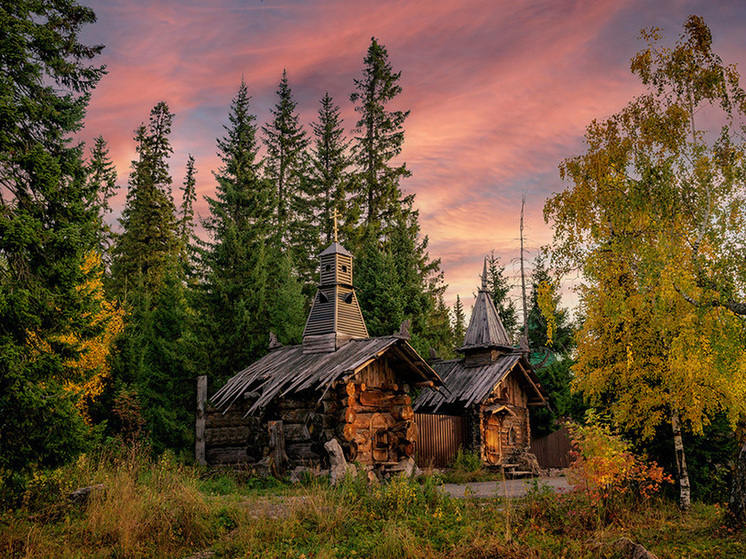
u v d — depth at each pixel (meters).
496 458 27.08
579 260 18.50
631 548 9.16
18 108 14.34
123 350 29.31
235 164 33.34
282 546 10.29
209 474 20.28
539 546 9.80
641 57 19.00
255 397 21.11
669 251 16.25
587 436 12.21
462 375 28.22
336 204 44.75
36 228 13.65
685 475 14.00
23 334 13.23
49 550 9.95
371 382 20.72
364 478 14.27
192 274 30.28
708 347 14.88
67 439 13.47
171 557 10.08
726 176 17.12
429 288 43.06
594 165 18.50
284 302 32.00
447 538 10.28
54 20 15.84
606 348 16.36
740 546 9.92
